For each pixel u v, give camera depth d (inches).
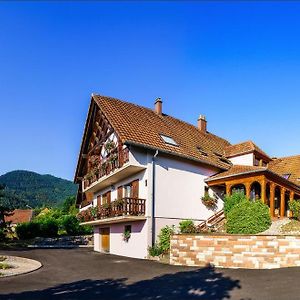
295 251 587.5
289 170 1250.0
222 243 640.4
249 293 412.8
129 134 879.1
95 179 1133.1
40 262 778.2
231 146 1253.7
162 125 1080.2
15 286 490.3
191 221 886.4
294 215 832.3
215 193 1035.9
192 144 1085.1
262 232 717.9
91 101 1143.0
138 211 863.1
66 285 499.8
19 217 2699.3
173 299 402.3
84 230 1852.9
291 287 429.1
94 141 1226.0
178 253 698.2
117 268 674.2
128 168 882.1
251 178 914.1
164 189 902.4
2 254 933.2
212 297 403.9
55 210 2753.4
